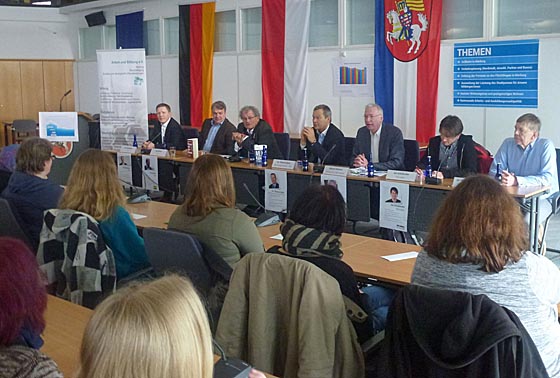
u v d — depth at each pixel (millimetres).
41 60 13102
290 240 2238
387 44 7707
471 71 7066
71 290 2766
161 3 10875
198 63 10250
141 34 11344
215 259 2637
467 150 5059
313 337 1998
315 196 2250
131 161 6883
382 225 4863
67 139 7395
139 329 865
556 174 4734
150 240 2785
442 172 5039
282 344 2121
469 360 1557
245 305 2152
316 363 1987
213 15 9930
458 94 7219
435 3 7211
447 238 1821
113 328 871
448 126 5055
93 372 870
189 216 2785
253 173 5695
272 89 9109
